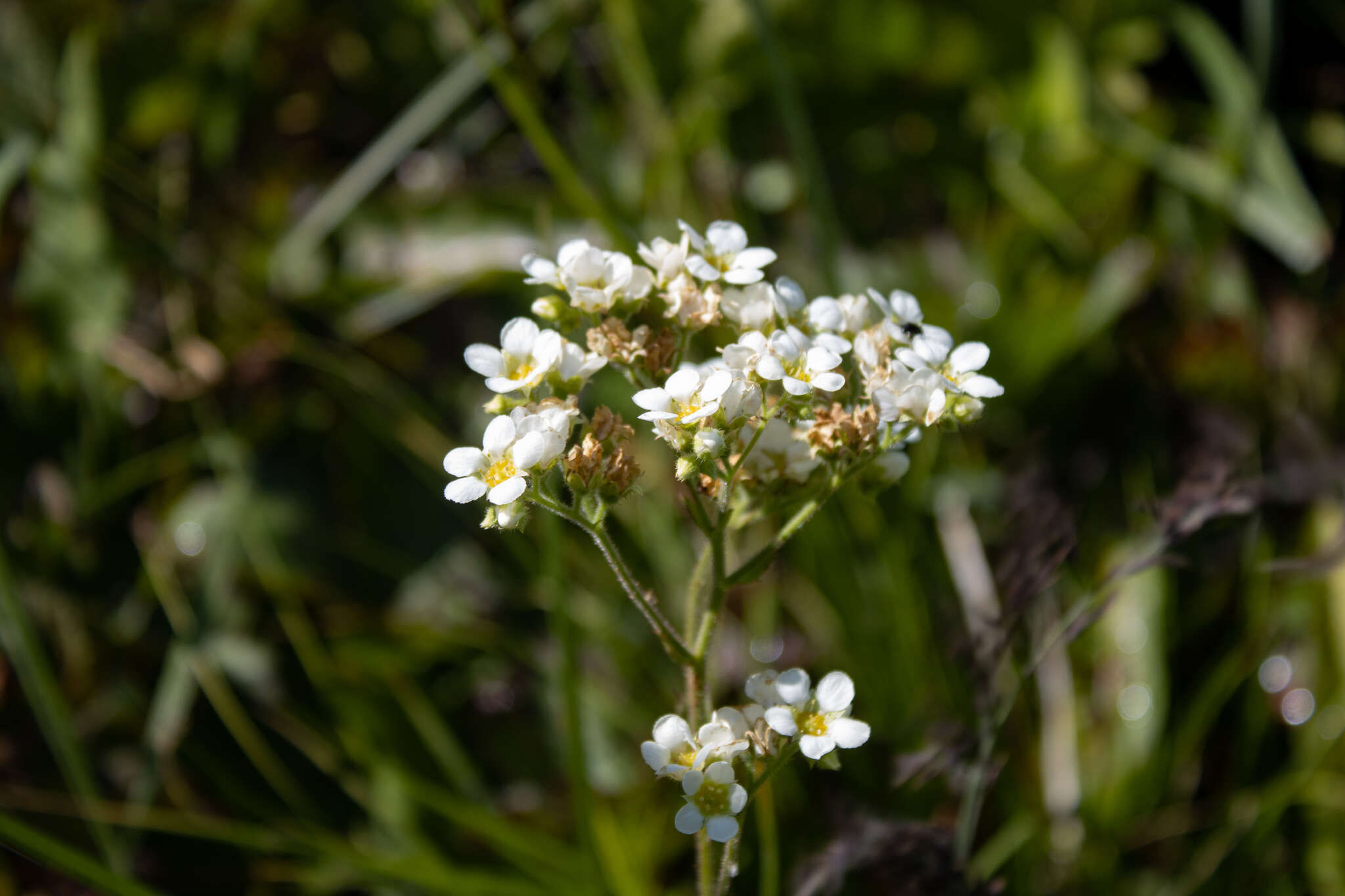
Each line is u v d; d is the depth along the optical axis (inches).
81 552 20.7
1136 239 22.8
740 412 14.6
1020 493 19.8
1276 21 24.1
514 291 22.0
